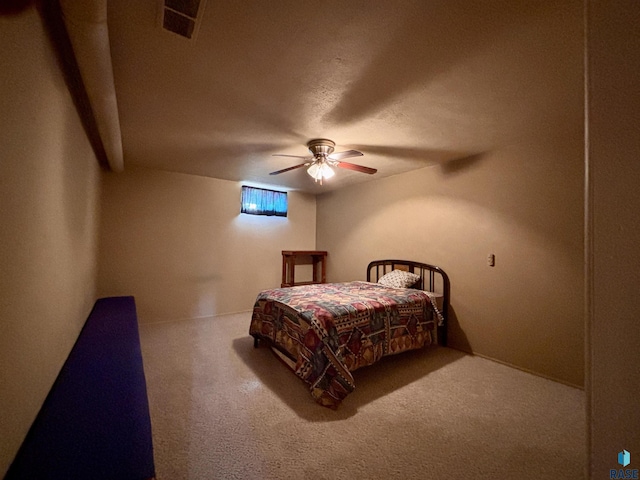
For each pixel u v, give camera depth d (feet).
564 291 7.96
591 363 1.72
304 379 6.98
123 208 12.02
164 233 12.98
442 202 11.19
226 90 6.07
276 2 3.84
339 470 4.64
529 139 8.67
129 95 6.28
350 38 4.54
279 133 8.41
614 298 1.65
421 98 6.36
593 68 1.77
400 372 8.45
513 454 5.07
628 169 1.61
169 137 8.76
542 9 3.91
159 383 7.42
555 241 8.16
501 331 9.25
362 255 14.85
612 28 1.70
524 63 5.12
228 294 14.78
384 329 8.29
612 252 1.66
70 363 5.08
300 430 5.64
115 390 4.19
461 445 5.28
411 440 5.40
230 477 4.45
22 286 3.09
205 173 13.39
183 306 13.48
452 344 10.63
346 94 6.21
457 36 4.47
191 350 9.73
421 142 9.04
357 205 15.21
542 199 8.44
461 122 7.59
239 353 9.53
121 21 4.14
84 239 7.27
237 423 5.82
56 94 4.30
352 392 7.20
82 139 6.62
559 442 5.40
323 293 9.95
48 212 4.01
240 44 4.67
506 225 9.23
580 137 7.80
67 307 5.40
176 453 4.92
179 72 5.44
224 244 14.66
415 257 12.17
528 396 7.09
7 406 2.72
